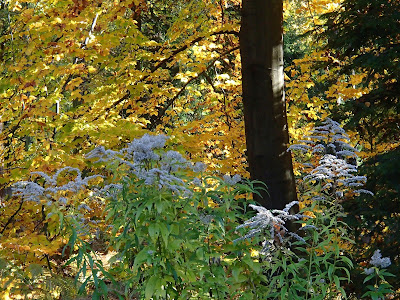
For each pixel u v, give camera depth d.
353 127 7.18
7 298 4.26
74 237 3.87
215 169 8.69
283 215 3.92
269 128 6.49
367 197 6.38
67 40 6.89
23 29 7.07
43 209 6.59
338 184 4.25
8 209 6.73
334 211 4.20
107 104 8.54
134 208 4.13
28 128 6.98
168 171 4.16
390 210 6.39
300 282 4.04
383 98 7.17
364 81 8.41
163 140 4.14
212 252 4.24
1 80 6.73
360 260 6.26
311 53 9.11
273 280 4.08
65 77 7.86
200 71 9.23
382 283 3.90
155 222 3.96
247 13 6.62
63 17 7.01
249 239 4.34
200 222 4.12
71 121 7.05
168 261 4.00
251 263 4.12
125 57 8.02
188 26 8.80
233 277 4.20
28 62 6.82
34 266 4.43
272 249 4.08
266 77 6.54
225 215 4.21
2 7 7.96
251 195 6.51
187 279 4.07
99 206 5.67
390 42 7.20
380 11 7.09
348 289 5.69
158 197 4.00
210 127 9.63
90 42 7.15
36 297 4.29
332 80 8.62
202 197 4.22
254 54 6.55
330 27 7.72
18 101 6.99
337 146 4.77
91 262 3.87
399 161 6.16
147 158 4.06
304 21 14.03
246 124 6.65
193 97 12.09
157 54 8.46
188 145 7.28
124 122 7.37
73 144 7.15
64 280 4.62
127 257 4.39
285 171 6.44
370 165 6.60
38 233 6.66
